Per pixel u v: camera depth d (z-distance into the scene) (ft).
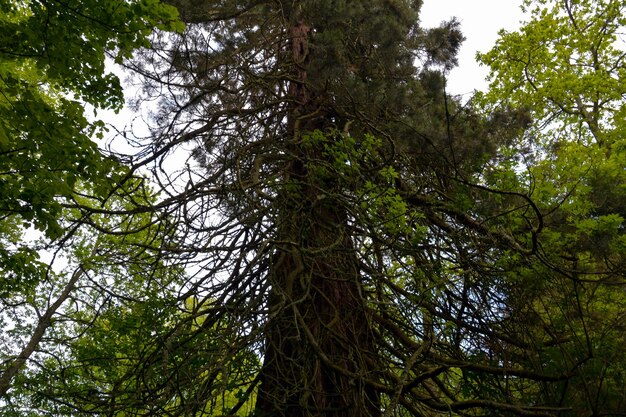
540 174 23.25
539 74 41.50
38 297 39.42
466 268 21.50
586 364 18.69
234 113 24.88
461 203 21.66
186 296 20.59
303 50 27.14
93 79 22.79
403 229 19.45
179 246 20.66
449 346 20.45
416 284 19.95
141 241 32.76
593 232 20.22
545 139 37.52
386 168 21.12
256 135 25.85
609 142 33.99
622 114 36.65
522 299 21.22
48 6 19.43
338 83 22.93
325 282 20.62
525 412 15.83
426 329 20.42
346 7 22.04
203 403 15.20
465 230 22.76
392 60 23.71
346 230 21.06
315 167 21.07
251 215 20.13
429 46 26.55
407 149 23.04
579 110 40.04
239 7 26.45
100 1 19.07
